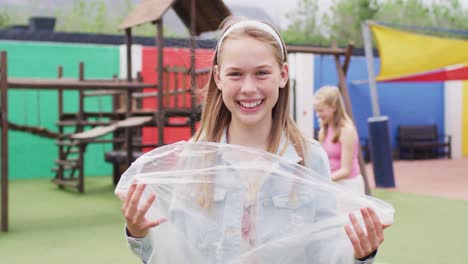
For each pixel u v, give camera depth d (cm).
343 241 183
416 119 1772
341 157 508
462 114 1838
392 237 603
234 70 185
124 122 883
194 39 248
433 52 1115
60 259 518
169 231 185
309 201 184
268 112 195
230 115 205
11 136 1235
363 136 1669
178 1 834
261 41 185
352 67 1638
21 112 1240
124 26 933
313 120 1480
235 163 186
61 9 3409
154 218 186
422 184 1114
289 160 190
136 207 173
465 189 1030
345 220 184
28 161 1255
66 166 1062
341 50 938
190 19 859
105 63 1319
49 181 1183
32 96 1246
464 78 1456
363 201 185
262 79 185
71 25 3375
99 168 1325
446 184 1112
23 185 1109
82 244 580
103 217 736
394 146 1742
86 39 1391
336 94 514
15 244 582
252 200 184
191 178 186
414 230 641
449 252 533
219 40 195
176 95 870
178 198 185
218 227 183
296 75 1480
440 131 1817
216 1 813
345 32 3856
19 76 1241
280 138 196
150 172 187
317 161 199
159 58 827
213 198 184
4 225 649
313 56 1484
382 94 1708
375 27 1107
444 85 1817
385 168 1048
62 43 1277
